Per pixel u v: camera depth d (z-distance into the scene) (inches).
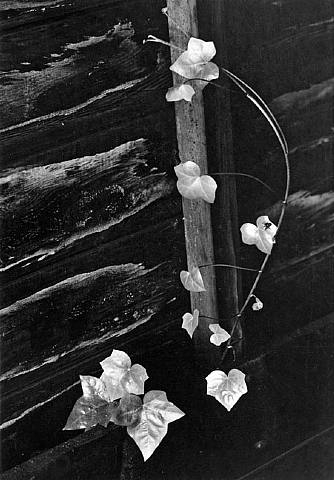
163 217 64.0
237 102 65.0
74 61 58.8
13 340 59.9
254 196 67.2
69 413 62.9
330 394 74.0
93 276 62.1
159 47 61.7
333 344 73.4
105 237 62.0
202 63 61.4
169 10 61.6
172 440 67.2
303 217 70.1
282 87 66.9
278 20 65.7
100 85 59.9
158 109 62.4
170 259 64.9
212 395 65.6
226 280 66.5
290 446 72.7
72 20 58.3
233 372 65.4
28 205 58.8
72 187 60.1
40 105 58.1
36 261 59.8
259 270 68.4
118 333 63.7
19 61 57.1
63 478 63.1
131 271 63.4
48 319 60.9
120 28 60.0
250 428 70.4
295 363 71.6
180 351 66.7
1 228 58.2
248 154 66.3
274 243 68.7
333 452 75.4
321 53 68.2
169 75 62.4
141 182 62.6
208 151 63.8
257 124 66.2
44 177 59.1
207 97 63.0
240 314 67.1
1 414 60.4
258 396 70.2
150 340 65.3
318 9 67.4
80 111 59.5
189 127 63.2
